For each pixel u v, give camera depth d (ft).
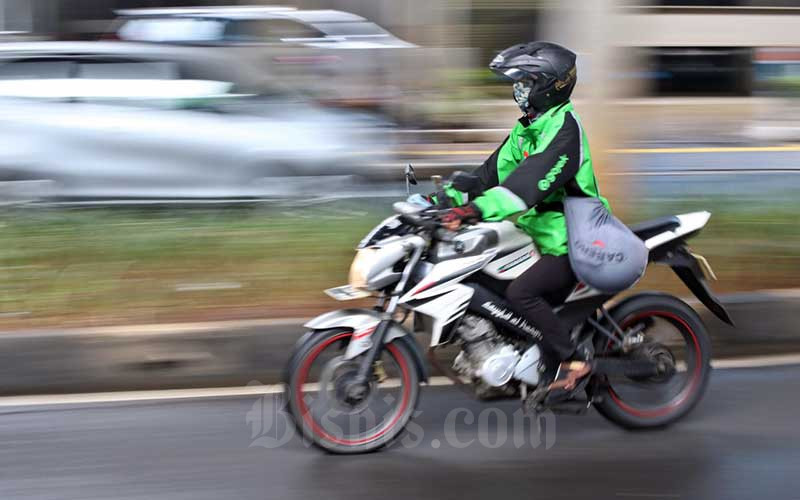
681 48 62.49
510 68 18.53
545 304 19.04
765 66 58.23
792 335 24.95
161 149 34.50
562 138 18.45
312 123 36.11
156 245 28.99
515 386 19.27
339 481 18.06
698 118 55.47
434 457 19.12
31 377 22.11
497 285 19.12
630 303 20.22
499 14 41.47
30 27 53.11
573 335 19.81
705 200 34.12
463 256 18.78
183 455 19.04
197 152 34.68
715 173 40.52
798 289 25.88
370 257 18.60
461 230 18.92
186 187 34.78
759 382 23.06
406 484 17.95
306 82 40.11
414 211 18.33
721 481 18.12
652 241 19.67
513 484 17.95
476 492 17.65
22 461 18.67
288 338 22.97
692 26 63.10
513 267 19.07
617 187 29.99
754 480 18.17
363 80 40.98
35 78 35.06
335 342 19.44
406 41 43.27
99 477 18.06
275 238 29.86
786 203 33.96
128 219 32.24
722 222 31.09
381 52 41.52
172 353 22.59
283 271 26.94
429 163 37.55
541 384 19.45
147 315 24.04
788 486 17.94
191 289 25.61
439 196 19.12
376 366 19.30
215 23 45.57
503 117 41.73
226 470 18.44
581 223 18.78
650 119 55.31
